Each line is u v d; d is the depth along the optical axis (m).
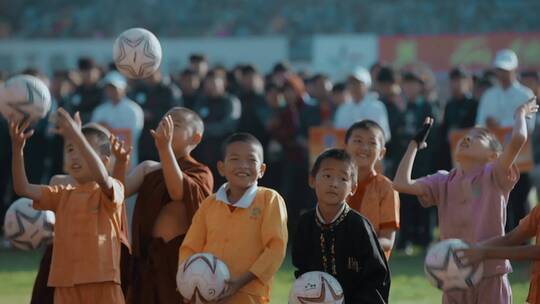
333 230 18.08
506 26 92.56
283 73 47.97
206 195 20.97
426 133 20.19
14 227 20.72
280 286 30.73
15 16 97.00
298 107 41.59
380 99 40.56
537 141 38.56
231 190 19.06
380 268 17.84
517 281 31.62
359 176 20.69
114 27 96.25
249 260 18.61
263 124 41.53
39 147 42.47
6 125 42.66
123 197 19.34
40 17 96.75
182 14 96.69
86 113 42.88
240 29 94.75
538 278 17.70
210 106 41.19
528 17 92.88
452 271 16.50
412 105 39.91
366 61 69.75
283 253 18.53
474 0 93.94
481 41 70.25
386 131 38.41
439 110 42.66
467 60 70.12
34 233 20.62
